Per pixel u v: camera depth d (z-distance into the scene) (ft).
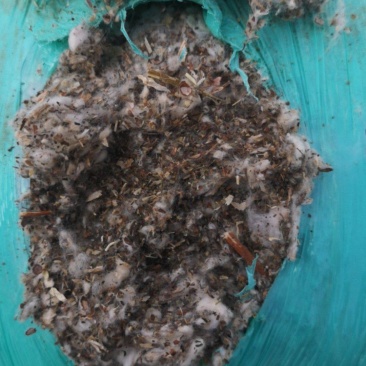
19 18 1.85
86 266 1.70
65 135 1.63
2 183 1.86
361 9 1.74
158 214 1.65
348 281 1.78
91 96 1.71
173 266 1.72
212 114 1.72
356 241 1.77
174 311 1.69
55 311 1.72
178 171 1.67
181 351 1.65
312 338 1.80
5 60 1.86
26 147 1.67
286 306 1.79
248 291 1.71
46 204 1.74
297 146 1.66
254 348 1.81
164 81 1.68
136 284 1.70
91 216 1.75
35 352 1.87
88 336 1.68
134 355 1.69
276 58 1.77
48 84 1.80
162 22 1.79
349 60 1.76
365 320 1.78
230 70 1.73
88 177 1.75
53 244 1.76
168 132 1.71
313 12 1.74
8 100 1.86
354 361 1.80
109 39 1.78
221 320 1.66
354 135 1.76
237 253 1.68
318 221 1.78
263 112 1.72
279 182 1.67
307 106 1.78
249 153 1.65
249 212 1.68
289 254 1.73
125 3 1.72
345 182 1.76
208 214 1.68
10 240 1.85
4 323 1.87
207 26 1.75
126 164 1.74
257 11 1.67
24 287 1.83
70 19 1.80
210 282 1.70
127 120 1.70
